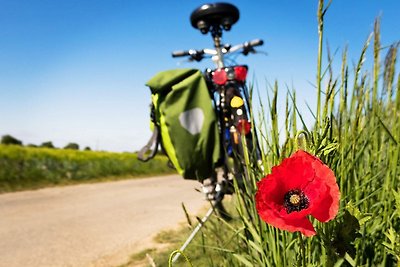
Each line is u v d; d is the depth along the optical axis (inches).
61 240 171.6
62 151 840.3
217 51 114.7
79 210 263.6
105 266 129.9
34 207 280.2
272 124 50.1
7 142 1348.4
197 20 112.0
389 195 46.2
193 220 189.5
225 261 60.2
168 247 140.3
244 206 58.9
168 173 884.6
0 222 218.5
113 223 211.0
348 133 52.1
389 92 57.6
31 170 514.3
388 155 50.0
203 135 91.4
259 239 50.5
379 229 47.5
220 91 95.3
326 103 39.5
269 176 30.5
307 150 38.4
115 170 700.0
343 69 47.6
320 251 43.9
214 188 90.3
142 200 316.8
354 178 50.9
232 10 109.3
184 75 93.2
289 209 30.5
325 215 28.7
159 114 95.0
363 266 44.8
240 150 84.4
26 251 154.6
